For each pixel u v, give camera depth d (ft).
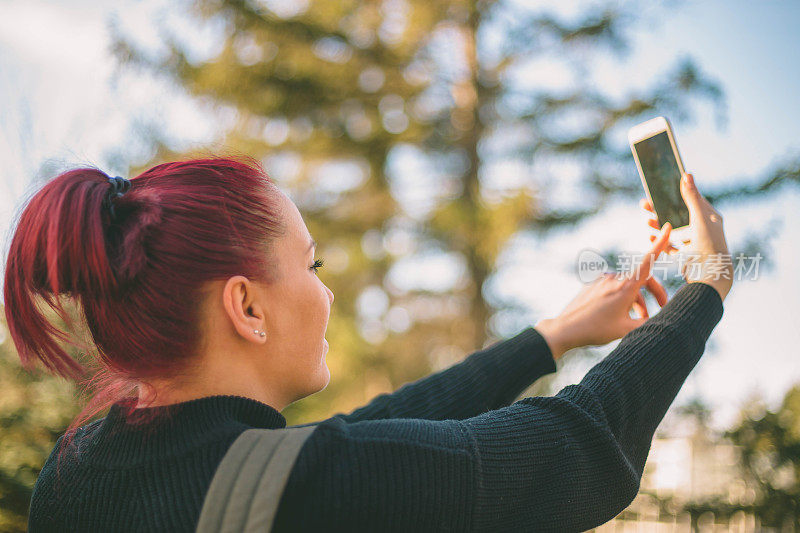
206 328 2.34
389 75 24.07
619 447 2.38
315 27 22.31
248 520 1.98
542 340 3.62
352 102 23.99
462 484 2.13
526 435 2.29
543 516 2.23
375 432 2.20
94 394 2.63
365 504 2.06
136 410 2.37
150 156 15.90
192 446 2.23
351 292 27.20
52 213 2.25
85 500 2.31
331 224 25.40
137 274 2.25
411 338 28.89
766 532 16.83
